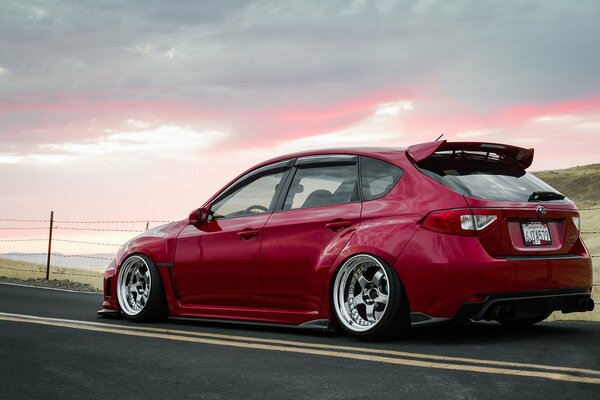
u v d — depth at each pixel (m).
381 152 5.76
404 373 4.16
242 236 6.21
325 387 3.82
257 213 6.25
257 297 6.09
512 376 4.02
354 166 5.83
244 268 6.15
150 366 4.43
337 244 5.57
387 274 5.26
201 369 4.33
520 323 6.34
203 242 6.51
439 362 4.48
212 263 6.39
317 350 4.99
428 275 5.11
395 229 5.31
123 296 7.05
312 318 5.69
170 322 6.85
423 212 5.25
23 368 4.36
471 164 5.61
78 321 6.72
